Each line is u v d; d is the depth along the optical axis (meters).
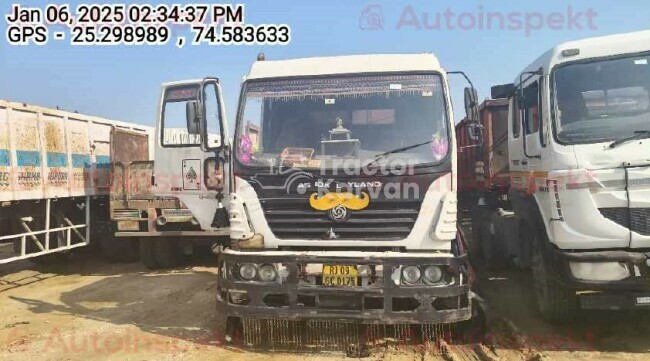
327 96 5.01
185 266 9.36
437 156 4.64
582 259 4.57
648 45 4.98
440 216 4.50
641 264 4.47
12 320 6.16
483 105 8.25
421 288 4.30
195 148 7.25
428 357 4.58
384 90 4.94
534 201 5.54
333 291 4.37
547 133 5.05
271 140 4.96
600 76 5.01
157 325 5.80
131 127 11.80
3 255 10.56
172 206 8.76
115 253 9.96
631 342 4.87
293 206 4.70
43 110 8.60
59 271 9.39
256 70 5.20
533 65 5.77
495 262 8.13
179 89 7.39
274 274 4.51
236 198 4.80
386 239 4.55
